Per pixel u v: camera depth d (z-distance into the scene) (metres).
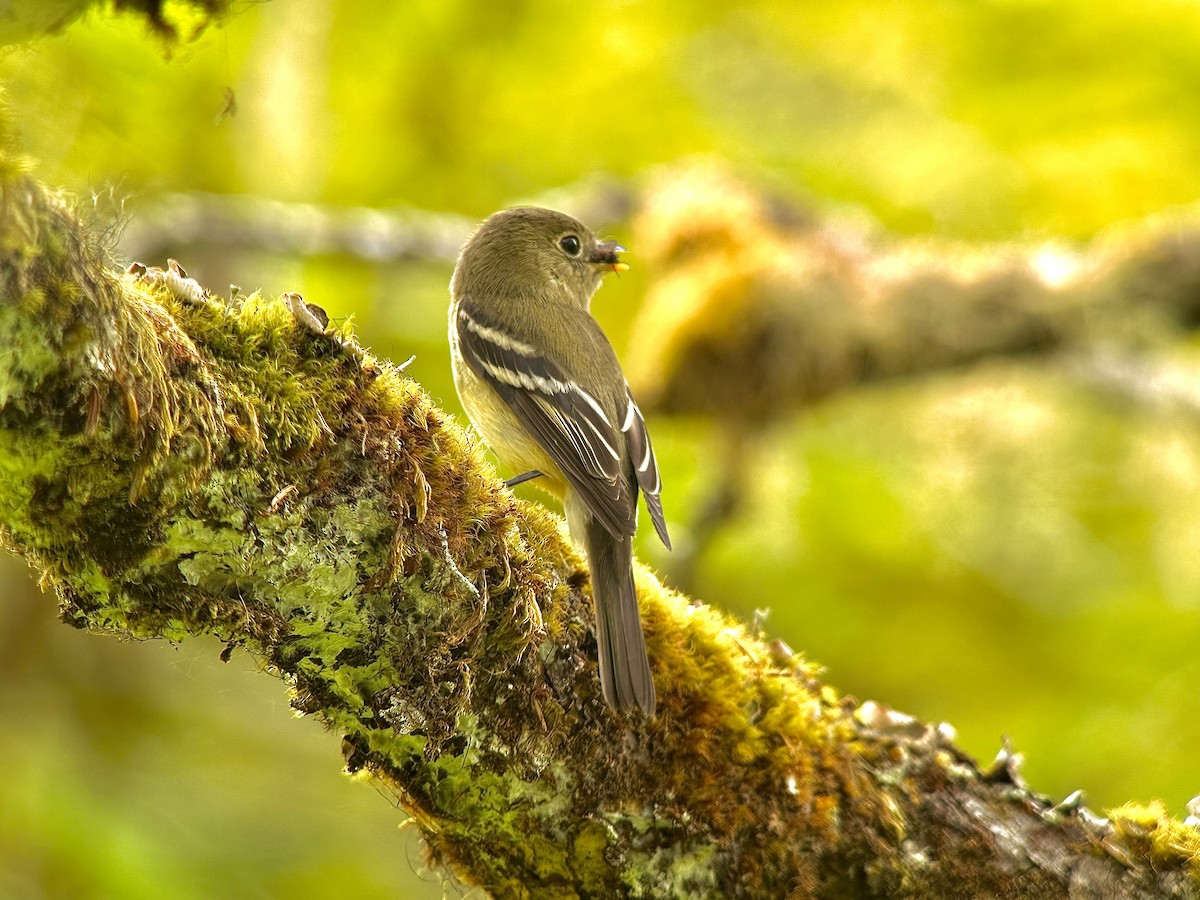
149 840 10.04
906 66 12.98
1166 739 12.25
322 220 11.62
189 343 4.41
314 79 10.67
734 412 12.45
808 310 12.40
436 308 12.42
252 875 10.52
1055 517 13.09
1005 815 5.33
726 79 13.26
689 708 5.22
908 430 13.27
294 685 4.89
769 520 12.82
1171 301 12.38
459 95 12.25
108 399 4.12
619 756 5.10
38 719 11.02
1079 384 13.06
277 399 4.55
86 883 9.56
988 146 13.16
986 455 13.18
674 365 12.40
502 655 4.89
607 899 5.20
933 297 12.41
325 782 11.24
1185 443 12.95
